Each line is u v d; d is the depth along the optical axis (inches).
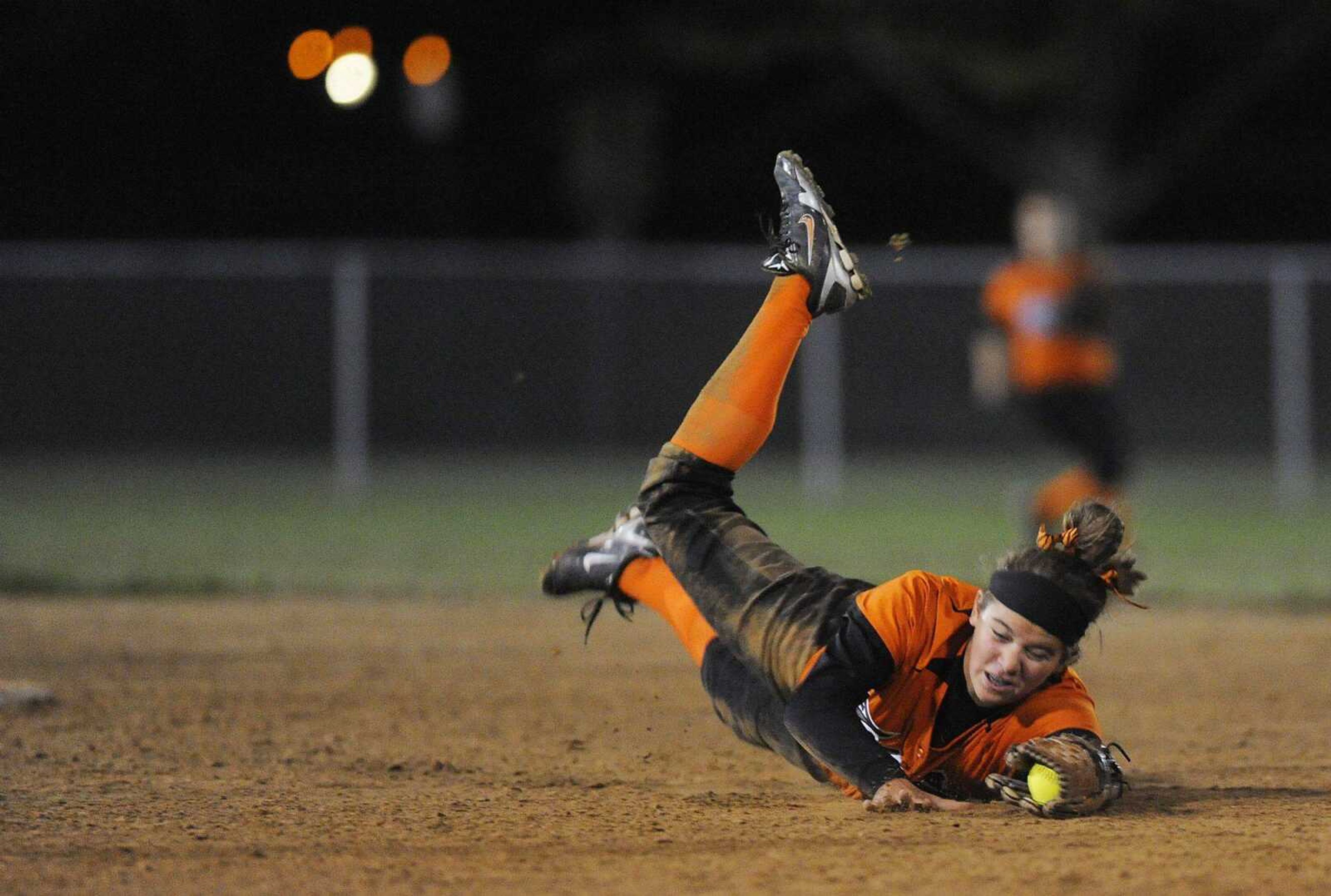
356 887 560.7
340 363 2591.0
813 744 655.8
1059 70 3240.7
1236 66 3676.2
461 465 2773.1
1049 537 631.8
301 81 3833.7
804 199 737.0
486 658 1139.9
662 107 3870.6
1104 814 668.7
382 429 2645.2
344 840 632.4
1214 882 556.4
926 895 543.2
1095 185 3326.8
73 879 572.4
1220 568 1672.0
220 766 790.5
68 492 2380.7
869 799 665.6
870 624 654.5
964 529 1952.5
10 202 3742.6
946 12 3225.9
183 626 1249.4
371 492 2425.0
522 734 889.5
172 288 2581.2
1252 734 908.0
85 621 1262.3
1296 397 2583.7
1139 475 2696.9
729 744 866.1
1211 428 2608.3
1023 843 610.9
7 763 787.4
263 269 2588.6
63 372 2576.3
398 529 1939.0
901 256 727.1
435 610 1350.9
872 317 2652.6
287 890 557.6
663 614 762.8
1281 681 1082.1
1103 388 1738.4
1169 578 1595.7
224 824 661.3
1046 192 3376.0
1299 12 3228.3
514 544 1796.3
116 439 2578.7
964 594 665.6
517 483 2541.8
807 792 742.5
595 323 2691.9
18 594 1393.9
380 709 955.3
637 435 2711.6
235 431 2588.6
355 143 3895.2
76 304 2568.9
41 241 3730.3
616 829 649.0
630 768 803.4
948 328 2650.1
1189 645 1229.7
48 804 697.0
